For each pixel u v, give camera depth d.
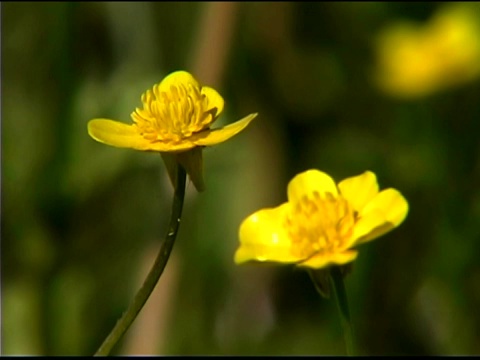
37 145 0.75
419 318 0.71
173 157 0.46
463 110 0.77
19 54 0.76
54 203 0.75
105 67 0.77
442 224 0.72
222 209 0.74
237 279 0.73
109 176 0.75
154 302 0.71
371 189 0.47
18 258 0.74
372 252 0.72
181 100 0.46
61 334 0.73
